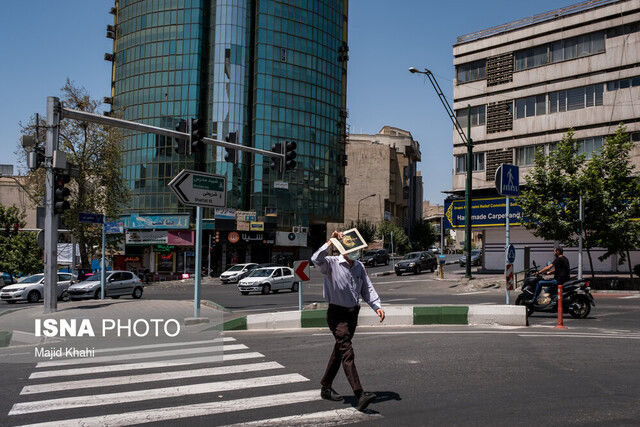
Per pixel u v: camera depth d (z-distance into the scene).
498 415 5.00
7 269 47.22
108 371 7.06
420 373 6.79
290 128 61.75
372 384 6.22
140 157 58.75
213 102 58.88
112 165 35.88
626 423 4.77
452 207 36.59
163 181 57.72
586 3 31.73
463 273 37.41
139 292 27.77
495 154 35.00
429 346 8.84
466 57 36.78
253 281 28.59
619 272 30.34
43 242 13.95
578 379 6.46
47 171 13.14
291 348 8.88
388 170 89.38
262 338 10.25
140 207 58.03
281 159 17.20
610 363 7.42
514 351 8.34
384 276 40.81
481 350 8.43
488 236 35.91
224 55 59.31
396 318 12.38
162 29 60.06
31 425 4.74
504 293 23.36
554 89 32.62
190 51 59.28
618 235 22.69
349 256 5.36
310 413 5.05
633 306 16.84
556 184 24.14
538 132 33.12
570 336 10.09
